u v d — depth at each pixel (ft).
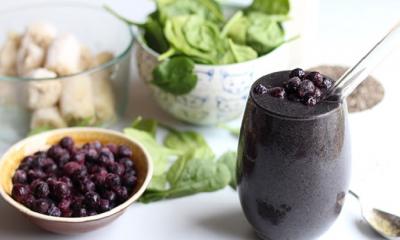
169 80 2.25
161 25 2.38
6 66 2.51
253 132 1.76
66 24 2.76
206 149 2.26
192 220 2.05
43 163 2.04
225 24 2.46
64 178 1.96
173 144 2.34
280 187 1.77
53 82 2.27
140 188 1.94
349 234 1.99
